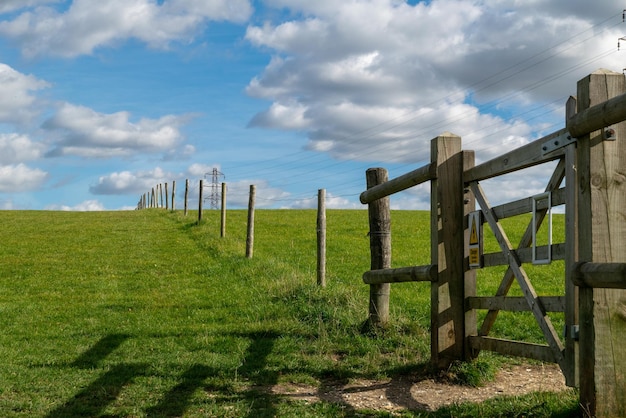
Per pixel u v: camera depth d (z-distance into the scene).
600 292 5.45
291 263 20.20
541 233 27.33
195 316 12.95
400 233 29.77
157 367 8.80
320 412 6.68
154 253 23.12
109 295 15.59
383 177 10.73
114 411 6.84
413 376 8.18
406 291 15.06
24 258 22.31
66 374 8.52
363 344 9.82
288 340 10.41
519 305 7.11
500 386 7.63
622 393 5.42
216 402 7.20
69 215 43.06
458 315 8.21
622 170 5.54
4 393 7.56
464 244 8.26
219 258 21.03
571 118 5.68
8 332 11.69
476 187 8.02
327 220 36.69
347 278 17.48
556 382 7.77
